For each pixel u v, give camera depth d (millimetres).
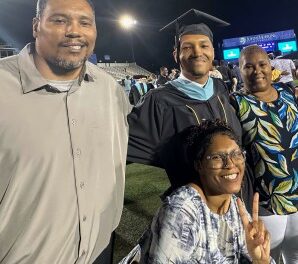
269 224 2426
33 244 1571
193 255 1711
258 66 2398
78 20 1614
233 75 8953
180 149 2223
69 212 1631
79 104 1702
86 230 1679
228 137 1795
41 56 1646
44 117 1594
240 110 2402
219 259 1751
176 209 1697
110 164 1792
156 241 1701
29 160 1543
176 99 2285
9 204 1541
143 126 2297
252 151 2398
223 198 1796
